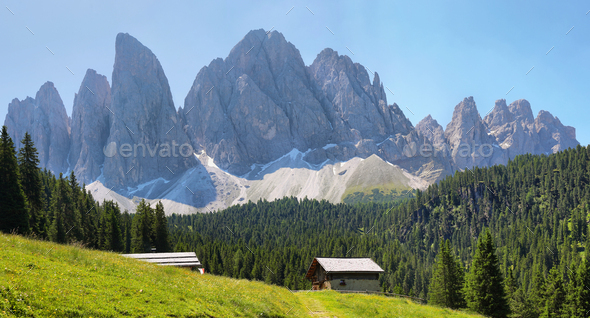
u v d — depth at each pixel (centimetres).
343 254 16000
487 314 6034
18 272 1762
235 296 2544
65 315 1491
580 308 7062
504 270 16312
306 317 2856
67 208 8944
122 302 1784
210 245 14950
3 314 1339
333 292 4794
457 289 7469
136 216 11050
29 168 7475
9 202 6388
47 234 7562
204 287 2575
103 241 10006
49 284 1730
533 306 8312
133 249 10162
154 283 2280
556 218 19500
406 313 3572
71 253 2502
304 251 15500
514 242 18462
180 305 1984
